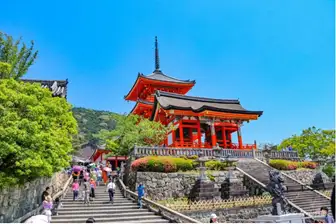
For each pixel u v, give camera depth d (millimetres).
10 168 12680
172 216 17828
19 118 12555
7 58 22641
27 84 15000
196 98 44906
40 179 18281
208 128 41750
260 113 39719
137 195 20359
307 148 44875
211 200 21531
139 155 27391
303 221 12680
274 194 15016
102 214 17406
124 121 36312
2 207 12086
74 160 40656
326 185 27562
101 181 28484
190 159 27391
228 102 46844
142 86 54062
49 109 14922
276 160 31844
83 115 127125
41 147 13398
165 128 36844
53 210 16953
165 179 24391
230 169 25141
